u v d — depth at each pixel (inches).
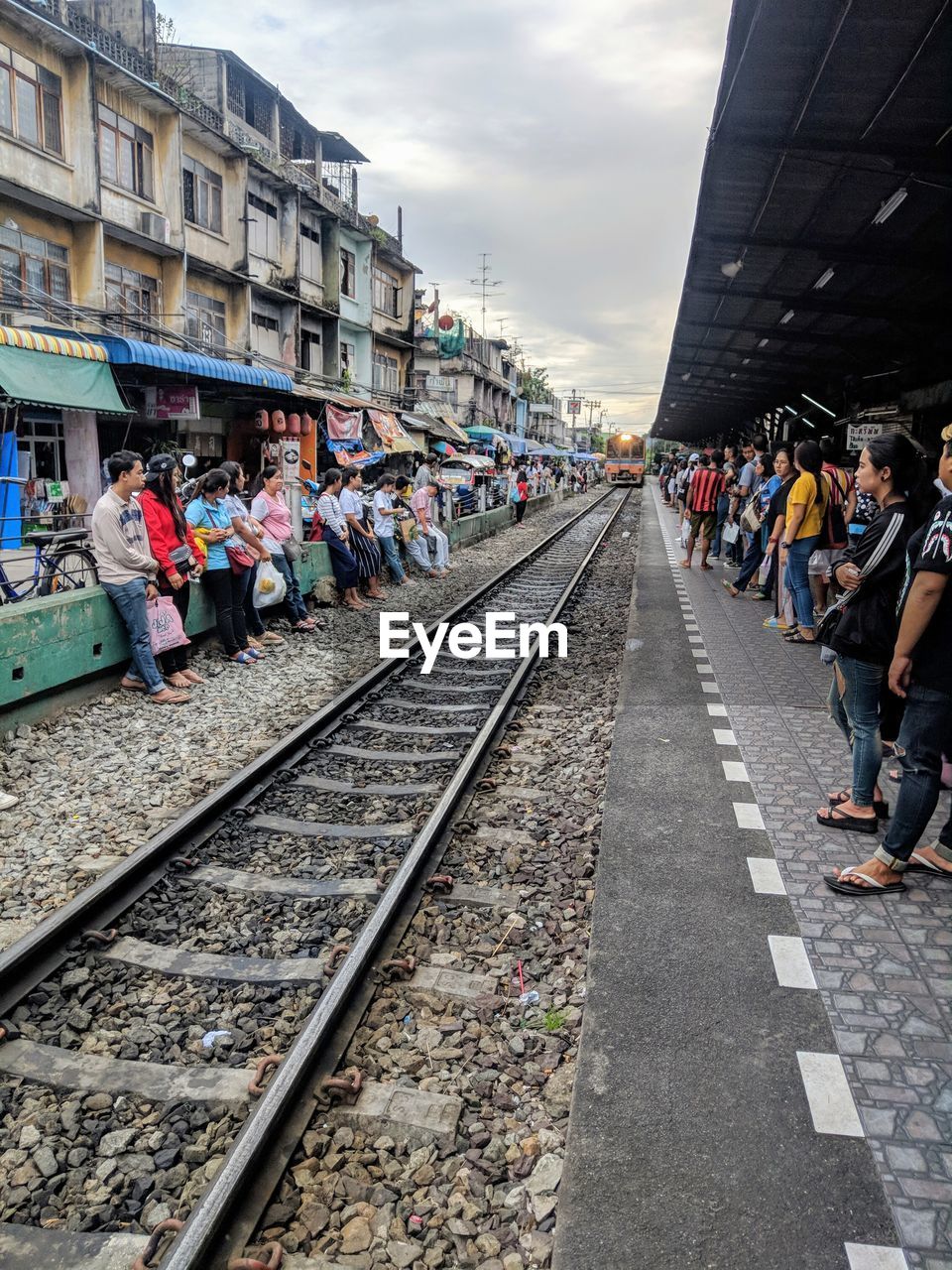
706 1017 128.3
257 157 959.6
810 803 204.5
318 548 492.7
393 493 597.9
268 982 146.1
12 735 260.1
